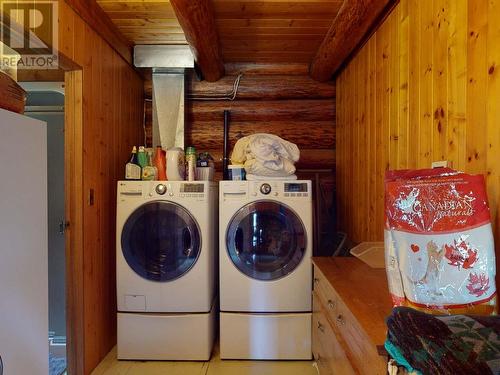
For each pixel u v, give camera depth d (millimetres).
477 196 922
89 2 2131
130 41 2824
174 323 2258
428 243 925
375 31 2156
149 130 3320
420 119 1560
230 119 3350
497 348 656
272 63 3316
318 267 1848
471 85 1177
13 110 1078
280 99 3357
